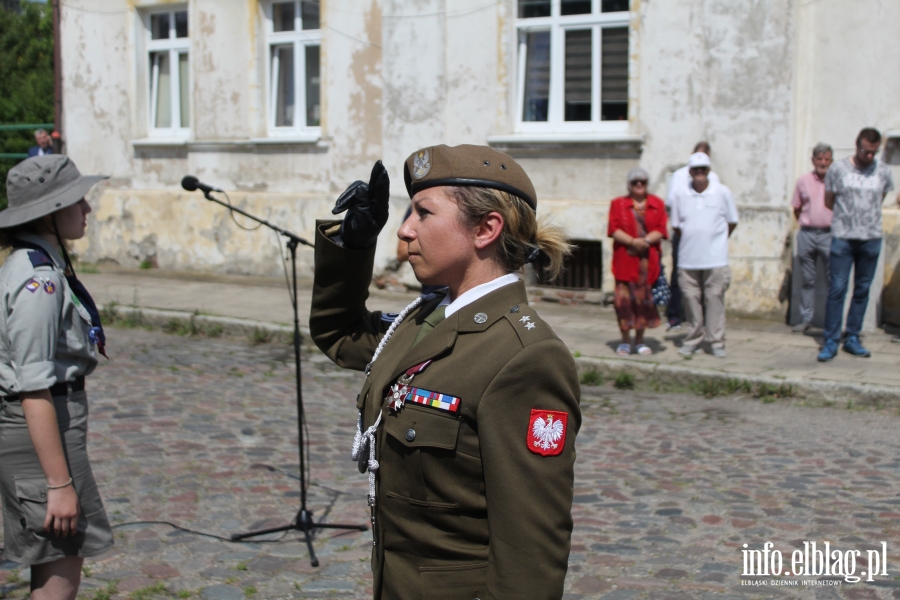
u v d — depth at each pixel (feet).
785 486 17.10
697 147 30.48
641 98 33.24
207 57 42.68
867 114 30.89
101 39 45.57
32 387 8.89
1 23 75.15
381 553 6.38
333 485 17.17
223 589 12.80
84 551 9.57
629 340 27.27
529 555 5.66
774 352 27.25
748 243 31.86
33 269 9.09
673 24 32.35
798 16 31.07
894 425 21.44
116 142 45.83
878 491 16.85
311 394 24.03
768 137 31.27
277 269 41.50
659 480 17.46
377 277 38.55
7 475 9.27
